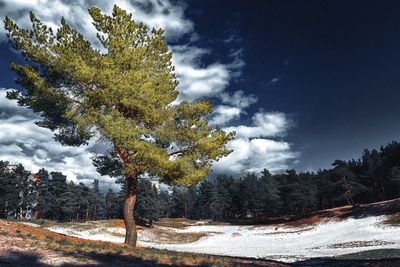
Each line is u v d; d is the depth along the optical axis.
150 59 22.48
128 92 19.53
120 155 21.42
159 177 21.47
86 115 19.06
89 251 14.49
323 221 64.88
